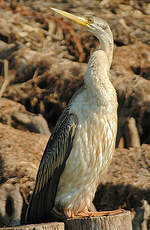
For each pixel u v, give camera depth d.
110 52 8.02
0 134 12.66
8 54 16.25
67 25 17.81
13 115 13.96
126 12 19.38
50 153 7.77
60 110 14.72
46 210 7.78
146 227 11.07
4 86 15.33
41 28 18.00
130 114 14.20
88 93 7.34
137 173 12.14
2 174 11.10
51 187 7.72
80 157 7.37
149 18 19.12
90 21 8.06
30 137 12.88
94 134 7.31
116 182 11.70
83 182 7.50
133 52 16.72
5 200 10.55
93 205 11.09
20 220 10.46
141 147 13.48
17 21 18.02
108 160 7.62
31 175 11.06
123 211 7.29
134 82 14.73
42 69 15.50
